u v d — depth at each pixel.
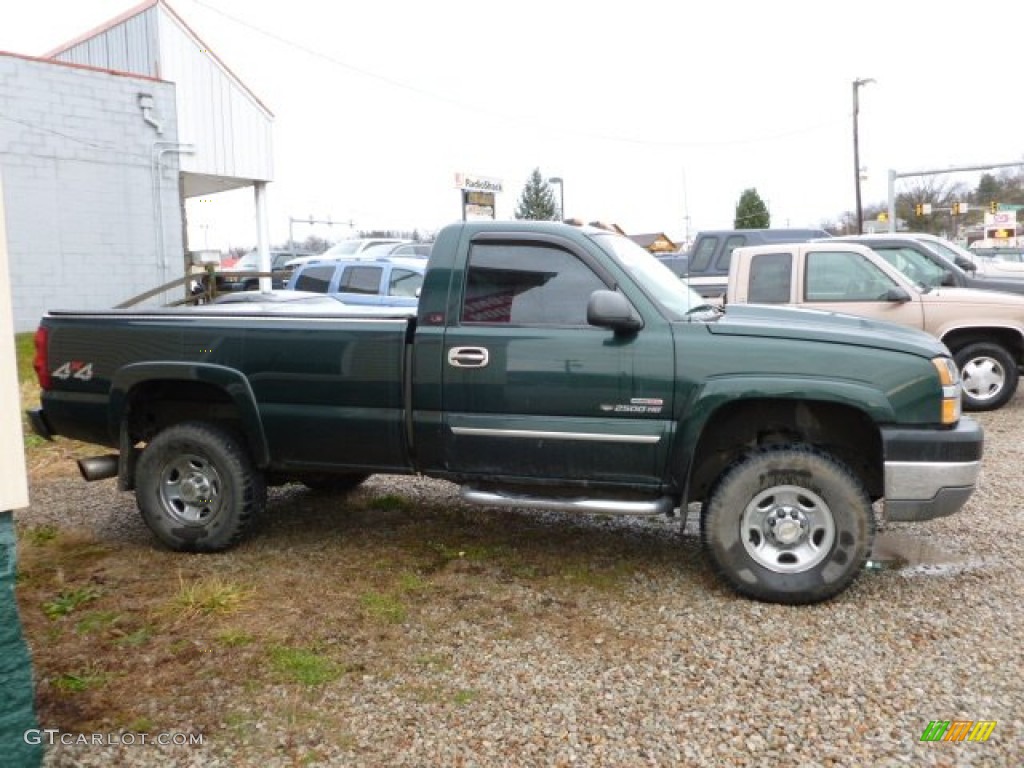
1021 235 56.44
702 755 3.02
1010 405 9.65
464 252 4.62
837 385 4.11
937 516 4.14
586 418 4.37
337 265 12.76
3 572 2.69
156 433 5.43
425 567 4.88
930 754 3.01
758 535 4.30
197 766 2.99
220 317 4.99
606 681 3.53
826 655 3.73
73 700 3.41
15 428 2.70
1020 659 3.66
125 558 5.06
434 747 3.09
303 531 5.56
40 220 15.82
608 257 4.47
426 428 4.61
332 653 3.80
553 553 5.12
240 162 19.31
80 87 16.16
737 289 9.56
